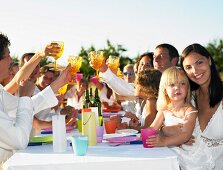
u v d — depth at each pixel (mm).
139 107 4152
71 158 2088
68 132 3197
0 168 2543
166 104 2889
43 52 3092
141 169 1994
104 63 4309
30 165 1938
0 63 2645
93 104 3480
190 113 2676
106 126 2998
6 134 2197
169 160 2016
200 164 2648
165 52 4773
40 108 2750
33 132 3240
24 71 3188
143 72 3354
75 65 3277
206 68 2918
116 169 1983
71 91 5508
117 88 4422
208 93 2961
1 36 2645
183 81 2781
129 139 2520
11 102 2836
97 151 2268
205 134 2922
